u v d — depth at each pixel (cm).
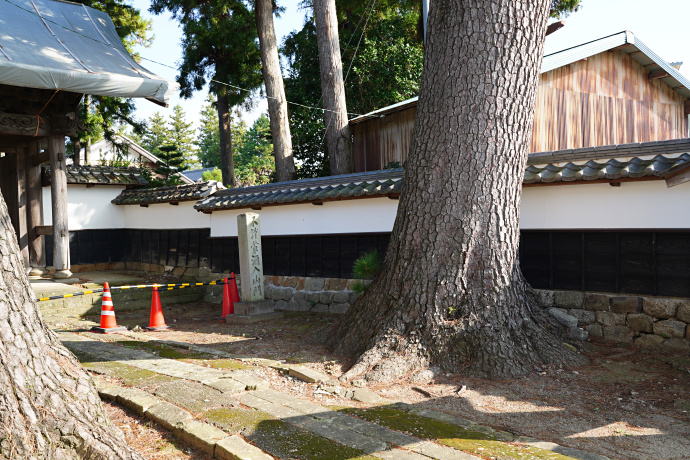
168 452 385
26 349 280
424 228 563
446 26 559
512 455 344
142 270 1403
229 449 362
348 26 1858
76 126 1155
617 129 1179
